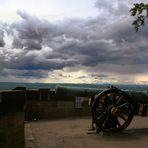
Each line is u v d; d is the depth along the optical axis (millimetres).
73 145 3922
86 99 5285
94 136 4488
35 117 6324
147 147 3812
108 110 4480
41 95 6398
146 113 4879
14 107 2975
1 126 2785
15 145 2992
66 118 6477
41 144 3967
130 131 4871
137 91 4918
